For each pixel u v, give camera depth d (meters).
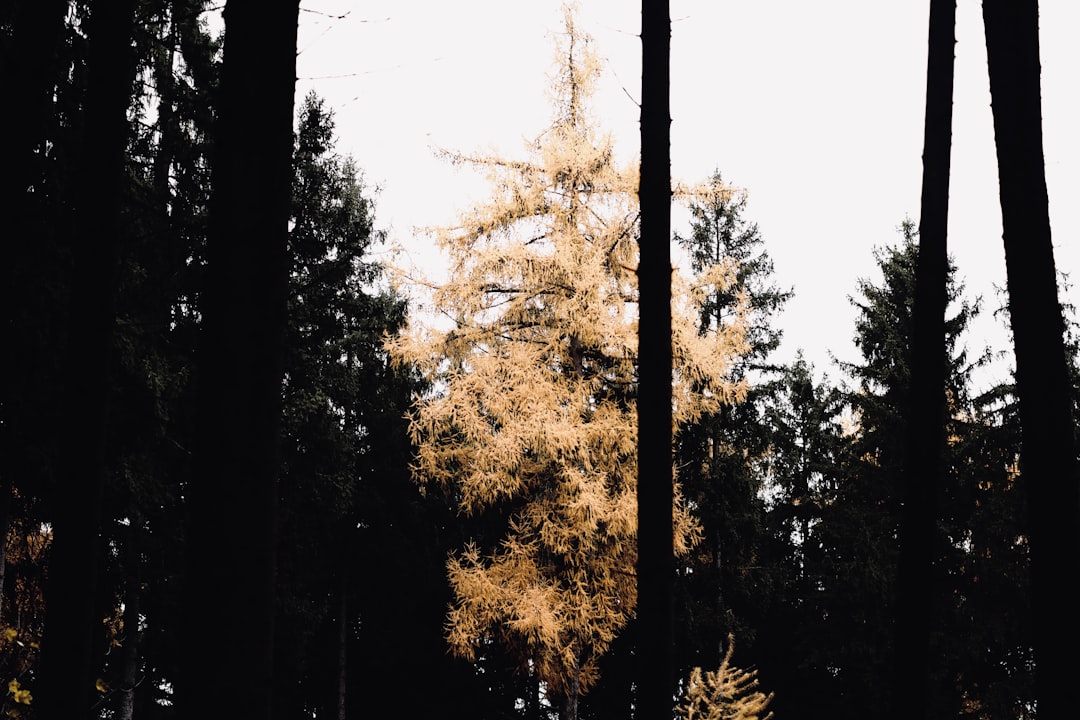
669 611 5.27
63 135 7.53
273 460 3.52
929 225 5.94
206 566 3.39
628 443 13.72
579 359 14.41
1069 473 4.53
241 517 3.42
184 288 10.02
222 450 3.45
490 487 13.77
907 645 5.57
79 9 7.63
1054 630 4.43
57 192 7.55
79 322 4.97
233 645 3.35
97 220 5.06
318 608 18.64
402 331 14.37
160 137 10.80
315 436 16.75
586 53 14.23
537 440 13.31
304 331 15.48
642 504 5.39
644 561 5.31
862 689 17.94
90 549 4.87
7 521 8.59
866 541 18.17
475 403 13.84
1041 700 4.45
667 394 5.52
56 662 4.73
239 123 3.67
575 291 13.71
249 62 3.71
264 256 3.60
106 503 10.31
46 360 7.66
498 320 14.31
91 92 5.16
